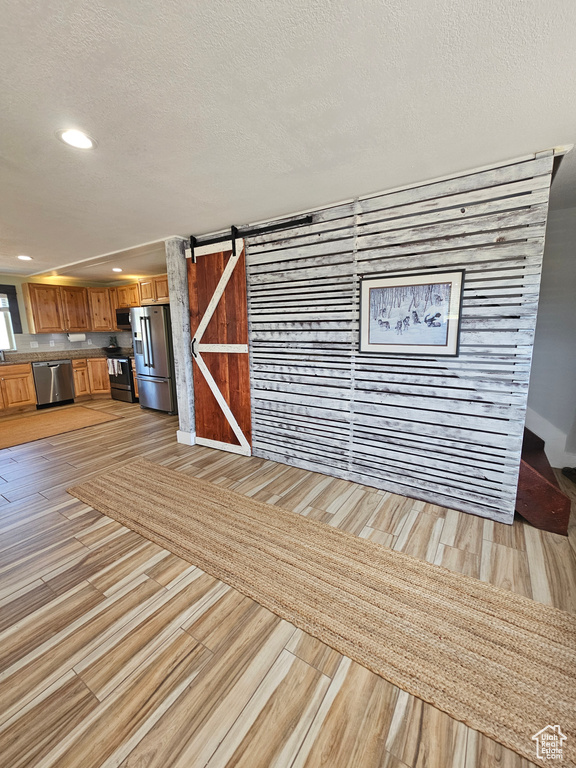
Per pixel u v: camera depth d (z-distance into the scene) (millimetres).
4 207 2602
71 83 1298
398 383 2648
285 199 2600
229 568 1937
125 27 1059
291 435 3312
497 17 1048
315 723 1188
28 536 2262
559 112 1556
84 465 3461
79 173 2061
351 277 2723
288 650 1456
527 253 2088
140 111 1488
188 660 1412
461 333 2350
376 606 1674
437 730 1164
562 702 1249
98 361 6789
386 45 1152
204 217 2984
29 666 1389
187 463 3471
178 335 3861
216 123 1594
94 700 1263
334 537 2219
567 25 1065
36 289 5945
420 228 2387
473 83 1351
